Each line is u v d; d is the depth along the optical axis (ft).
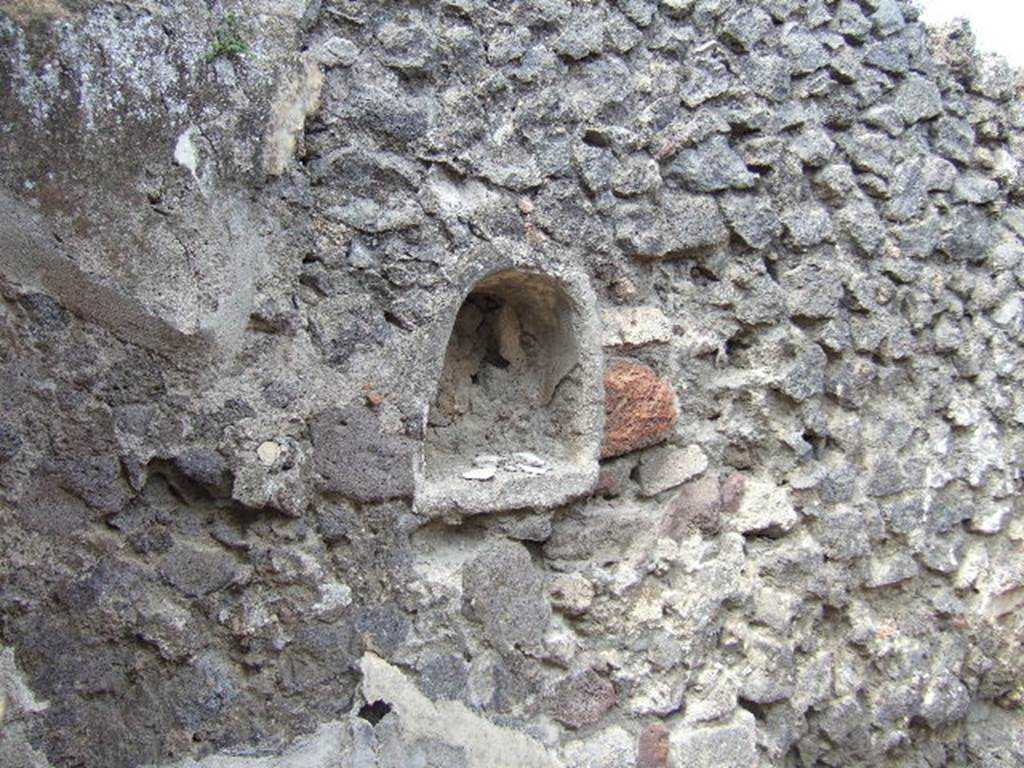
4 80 5.86
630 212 8.27
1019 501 10.43
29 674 6.14
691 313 8.69
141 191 6.28
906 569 9.57
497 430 8.29
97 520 6.37
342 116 7.16
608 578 8.03
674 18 8.69
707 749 8.20
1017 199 10.73
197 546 6.70
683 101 8.63
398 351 7.28
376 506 7.20
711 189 8.64
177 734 6.56
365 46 7.32
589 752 7.75
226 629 6.75
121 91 6.17
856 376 9.41
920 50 10.00
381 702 7.15
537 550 8.00
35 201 5.99
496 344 8.39
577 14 8.18
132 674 6.46
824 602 9.04
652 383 8.38
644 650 8.10
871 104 9.68
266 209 6.81
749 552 8.84
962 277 10.18
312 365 7.00
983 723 10.28
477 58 7.72
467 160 7.56
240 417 6.72
